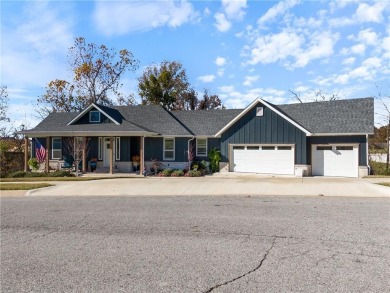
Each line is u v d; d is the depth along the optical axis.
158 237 7.20
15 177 23.03
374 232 7.20
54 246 6.70
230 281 4.73
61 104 42.75
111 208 11.16
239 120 24.08
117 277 4.98
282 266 5.27
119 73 45.78
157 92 48.12
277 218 8.87
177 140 26.06
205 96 53.62
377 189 14.48
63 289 4.59
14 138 36.00
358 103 23.39
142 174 23.30
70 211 10.70
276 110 22.61
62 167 26.61
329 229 7.52
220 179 20.02
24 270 5.36
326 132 21.61
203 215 9.53
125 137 26.30
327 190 14.53
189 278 4.87
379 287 4.44
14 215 10.15
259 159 23.47
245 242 6.65
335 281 4.65
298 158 22.03
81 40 42.91
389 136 26.80
